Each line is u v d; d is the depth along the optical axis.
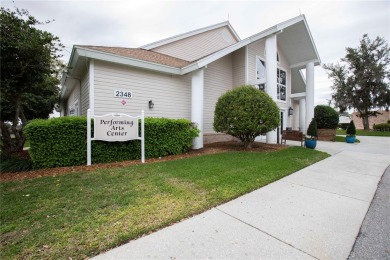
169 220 2.63
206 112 10.92
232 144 10.16
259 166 5.41
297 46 13.94
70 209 2.89
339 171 5.41
